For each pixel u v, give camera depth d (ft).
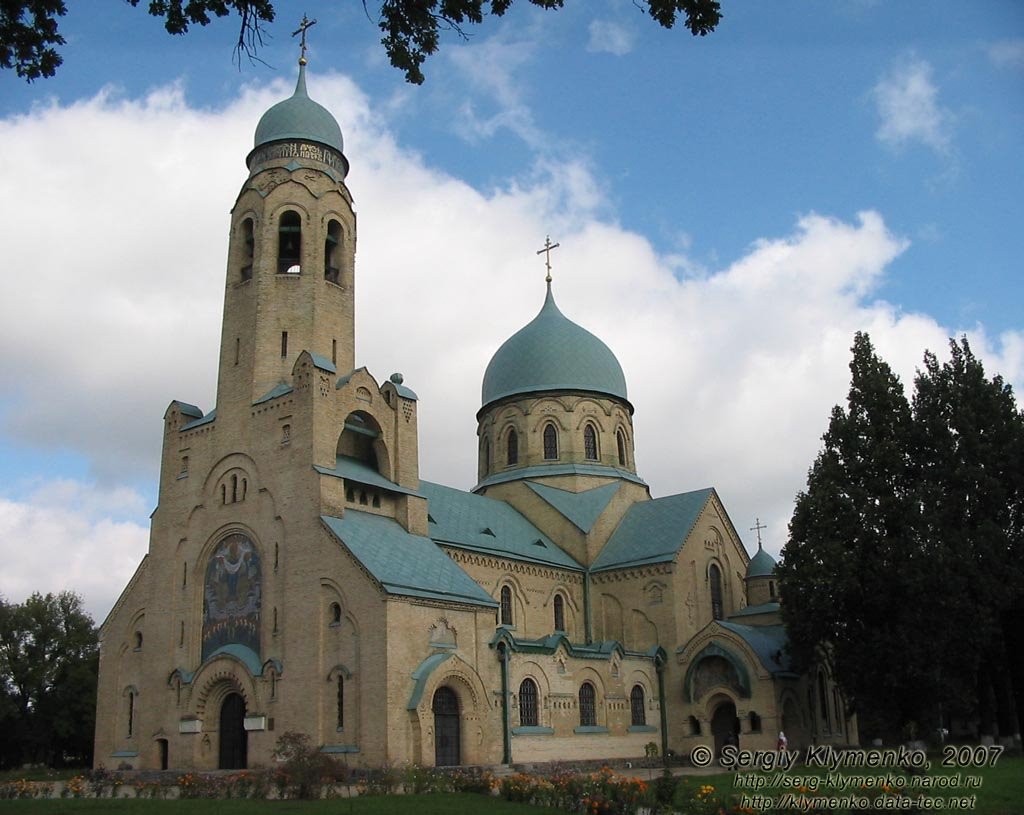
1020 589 171.73
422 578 161.79
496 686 167.94
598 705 192.44
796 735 195.62
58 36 66.18
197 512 184.03
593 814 92.22
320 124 204.33
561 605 219.00
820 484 186.39
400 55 66.03
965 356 193.88
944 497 178.09
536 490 240.12
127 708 184.55
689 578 220.43
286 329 187.62
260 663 163.53
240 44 57.57
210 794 121.49
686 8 58.29
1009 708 189.47
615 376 261.65
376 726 145.69
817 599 175.94
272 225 193.16
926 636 167.73
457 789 122.62
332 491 166.91
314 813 94.79
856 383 194.18
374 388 186.19
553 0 59.31
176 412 195.21
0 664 267.18
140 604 189.47
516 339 264.93
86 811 98.22
